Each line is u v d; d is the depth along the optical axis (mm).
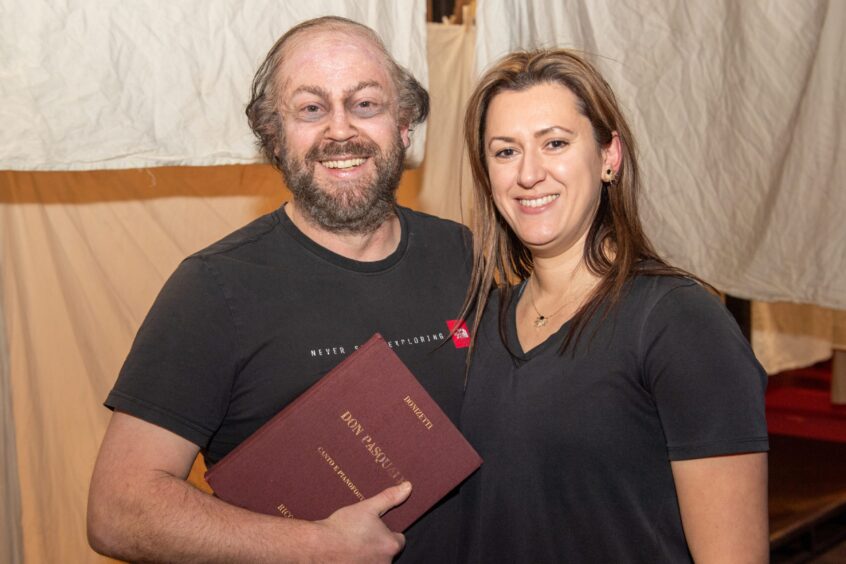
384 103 1587
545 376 1402
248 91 1968
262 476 1405
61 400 2158
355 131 1556
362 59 1578
